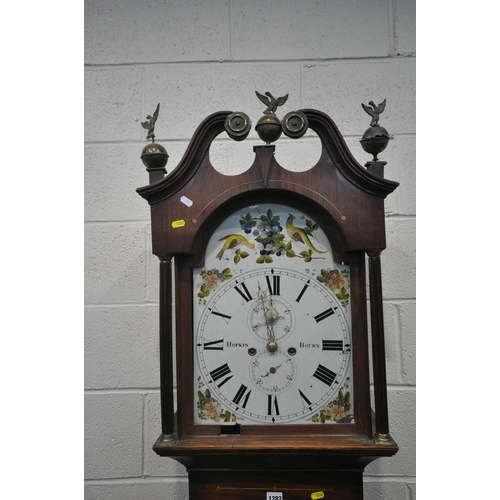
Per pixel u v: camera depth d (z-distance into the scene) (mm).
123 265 1233
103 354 1216
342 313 907
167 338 898
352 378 896
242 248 927
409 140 1233
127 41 1271
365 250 889
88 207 1244
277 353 907
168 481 1192
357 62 1248
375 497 1178
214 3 1271
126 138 1255
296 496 907
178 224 904
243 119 883
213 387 904
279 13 1264
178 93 1260
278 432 890
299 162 1227
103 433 1202
